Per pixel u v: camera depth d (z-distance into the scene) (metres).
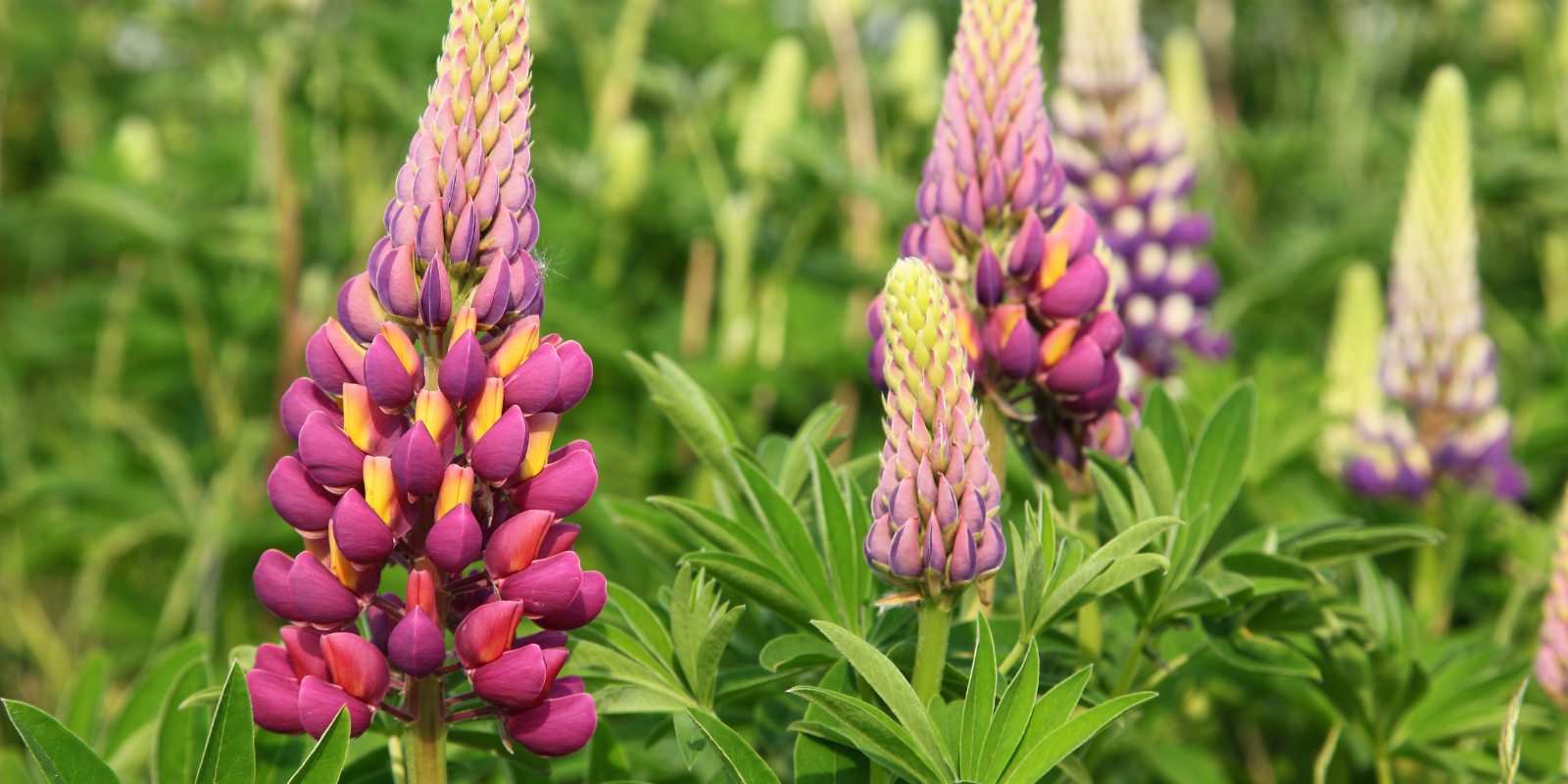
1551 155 5.71
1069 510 1.96
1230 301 5.40
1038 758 1.33
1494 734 2.19
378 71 4.54
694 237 4.94
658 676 1.59
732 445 1.76
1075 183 3.64
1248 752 3.23
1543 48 7.33
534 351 1.30
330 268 4.59
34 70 6.51
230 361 4.91
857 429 4.74
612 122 5.35
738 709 1.89
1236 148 7.30
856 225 5.16
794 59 4.80
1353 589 2.96
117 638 4.70
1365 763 2.48
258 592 1.25
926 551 1.35
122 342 5.12
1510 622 2.82
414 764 1.33
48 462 5.55
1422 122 3.56
